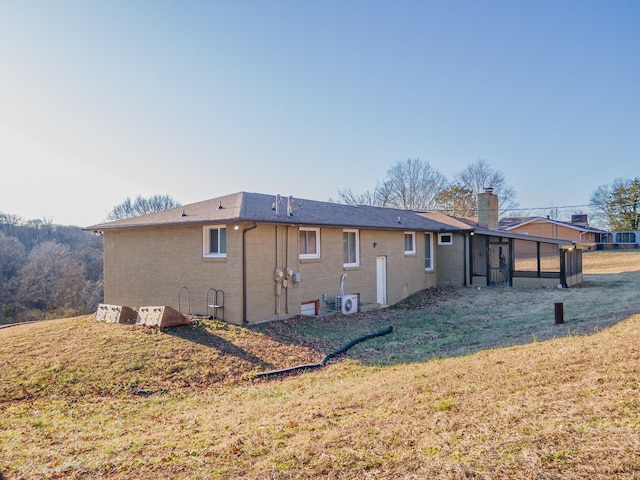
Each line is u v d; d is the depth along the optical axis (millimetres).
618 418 3453
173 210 15180
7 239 39094
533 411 3930
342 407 5262
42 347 9375
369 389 6090
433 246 21078
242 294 11508
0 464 4316
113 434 5301
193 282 12617
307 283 13719
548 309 13836
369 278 16391
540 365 5660
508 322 12375
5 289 34531
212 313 12086
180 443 4605
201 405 6660
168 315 10555
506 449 3207
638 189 51906
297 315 13258
